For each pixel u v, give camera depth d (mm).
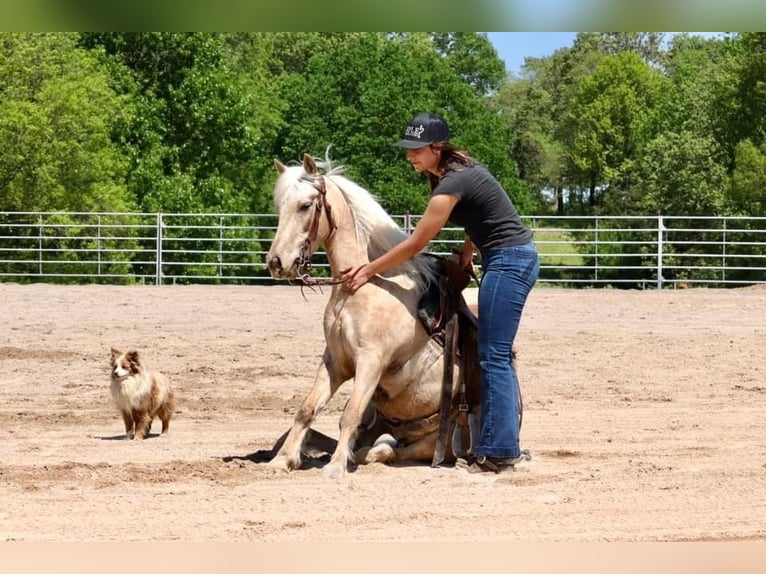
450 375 9094
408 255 8805
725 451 10000
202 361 17047
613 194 73375
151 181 47875
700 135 54312
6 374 15500
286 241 8648
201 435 11070
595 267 32531
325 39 82125
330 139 56375
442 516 7355
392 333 8859
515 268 8828
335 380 9125
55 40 46438
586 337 20438
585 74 94062
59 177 44375
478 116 59500
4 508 7438
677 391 14422
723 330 21734
